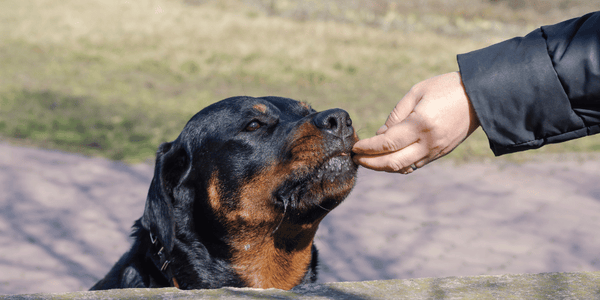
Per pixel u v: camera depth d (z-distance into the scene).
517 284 1.69
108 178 8.20
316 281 3.51
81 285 5.14
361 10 23.72
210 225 3.06
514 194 7.88
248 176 2.90
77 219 6.71
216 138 3.02
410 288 1.69
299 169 2.71
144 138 10.05
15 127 10.05
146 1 23.70
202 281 3.11
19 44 16.95
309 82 15.20
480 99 1.98
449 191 8.03
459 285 1.70
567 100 1.92
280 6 23.14
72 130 10.26
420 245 6.16
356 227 6.69
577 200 7.61
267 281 3.19
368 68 16.92
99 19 20.84
